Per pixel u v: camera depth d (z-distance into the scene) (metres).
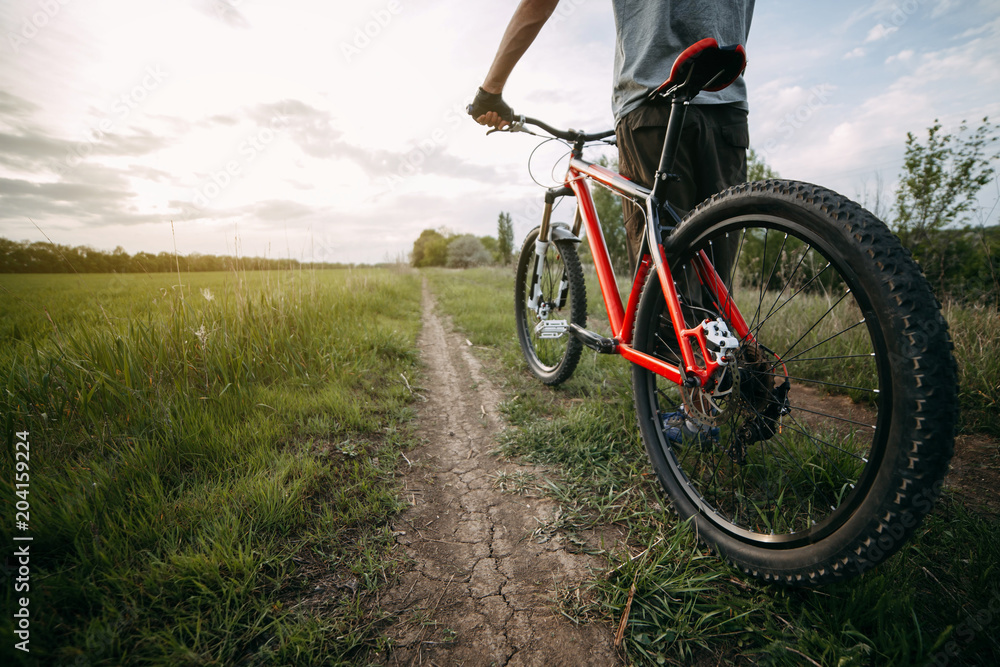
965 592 0.97
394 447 1.85
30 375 1.70
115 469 1.36
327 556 1.16
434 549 1.25
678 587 1.03
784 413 1.14
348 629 0.95
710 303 1.48
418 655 0.91
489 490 1.57
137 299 2.92
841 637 0.89
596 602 1.04
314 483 1.45
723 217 1.16
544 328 2.42
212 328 2.33
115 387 1.75
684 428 1.46
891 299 0.76
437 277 14.98
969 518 1.19
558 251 2.44
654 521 1.33
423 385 2.78
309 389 2.31
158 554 1.06
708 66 1.11
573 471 1.63
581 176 2.13
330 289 4.66
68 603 0.92
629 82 1.51
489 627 0.99
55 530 1.09
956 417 0.71
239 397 1.98
